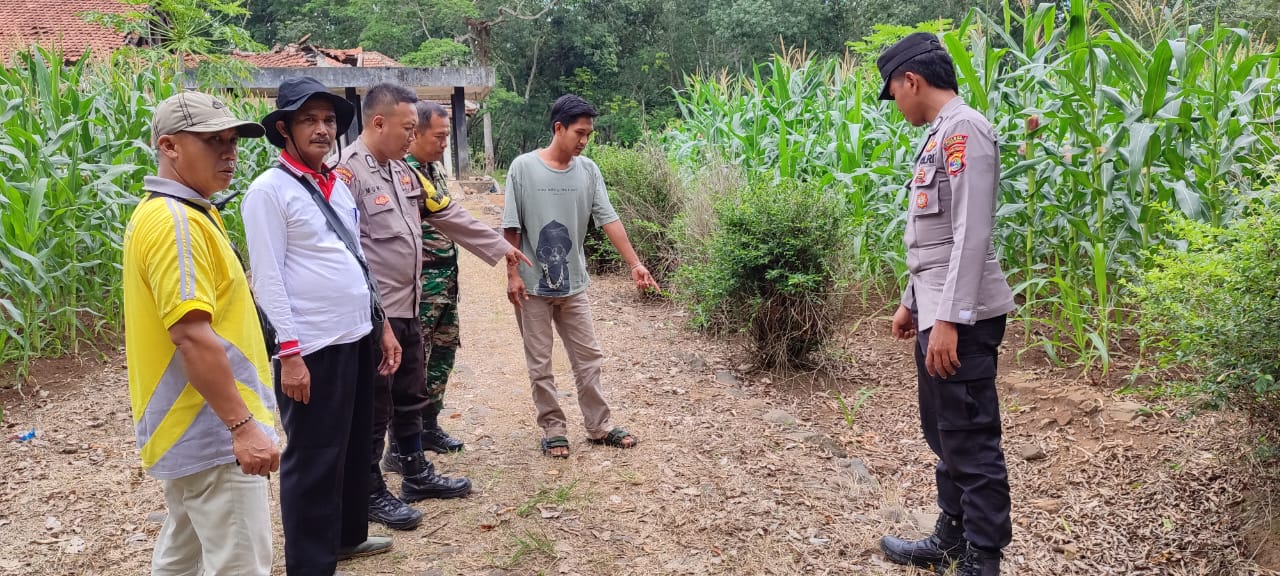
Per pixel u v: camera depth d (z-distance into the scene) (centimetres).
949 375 254
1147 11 442
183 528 210
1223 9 1026
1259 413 284
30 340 491
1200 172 412
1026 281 453
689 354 536
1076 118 414
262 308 233
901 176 580
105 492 339
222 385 184
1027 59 459
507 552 294
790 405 449
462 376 504
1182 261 297
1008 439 382
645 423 420
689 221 621
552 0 3597
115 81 651
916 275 268
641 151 831
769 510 325
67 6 1672
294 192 244
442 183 361
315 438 246
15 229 456
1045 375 432
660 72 3794
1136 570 279
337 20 3750
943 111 257
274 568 282
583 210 371
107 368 496
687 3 3881
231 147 193
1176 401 360
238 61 1188
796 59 862
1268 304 262
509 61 3722
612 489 343
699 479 352
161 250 180
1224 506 300
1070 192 462
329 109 246
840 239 484
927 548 285
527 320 370
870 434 407
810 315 470
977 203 241
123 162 571
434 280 358
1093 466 345
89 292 539
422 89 1714
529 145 3869
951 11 2719
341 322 248
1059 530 307
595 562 288
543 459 375
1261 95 428
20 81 578
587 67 3819
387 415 306
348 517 276
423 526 313
